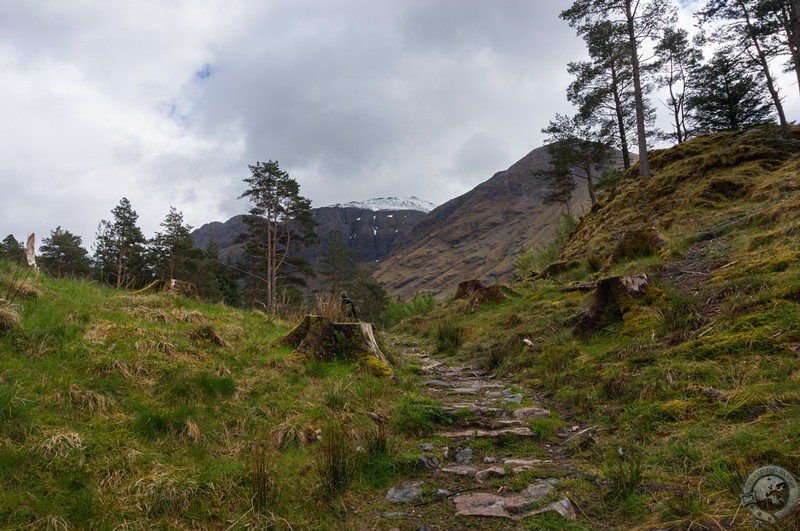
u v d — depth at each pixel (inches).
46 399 148.1
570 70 1115.3
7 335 183.3
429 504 129.0
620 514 111.0
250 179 1455.5
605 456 146.6
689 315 256.8
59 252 1668.3
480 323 534.9
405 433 188.5
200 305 390.6
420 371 335.0
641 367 217.0
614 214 828.6
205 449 146.9
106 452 130.6
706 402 161.9
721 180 628.7
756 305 228.4
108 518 105.2
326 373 247.6
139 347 212.7
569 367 261.7
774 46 1062.4
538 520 112.0
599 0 945.5
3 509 99.8
